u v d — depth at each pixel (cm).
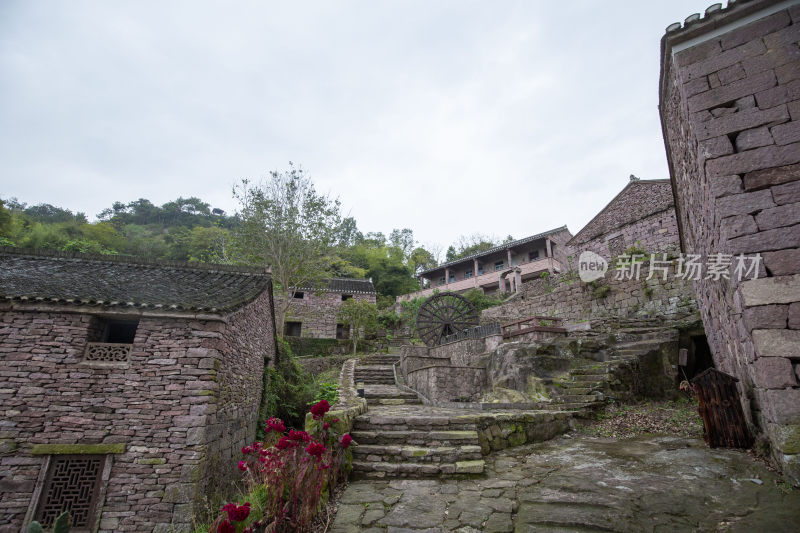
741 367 432
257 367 952
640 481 353
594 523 282
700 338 870
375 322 2216
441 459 423
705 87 401
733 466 363
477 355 1134
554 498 330
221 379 676
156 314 645
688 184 557
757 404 386
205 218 5659
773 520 264
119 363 625
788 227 338
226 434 710
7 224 2338
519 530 283
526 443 511
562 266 2600
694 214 573
